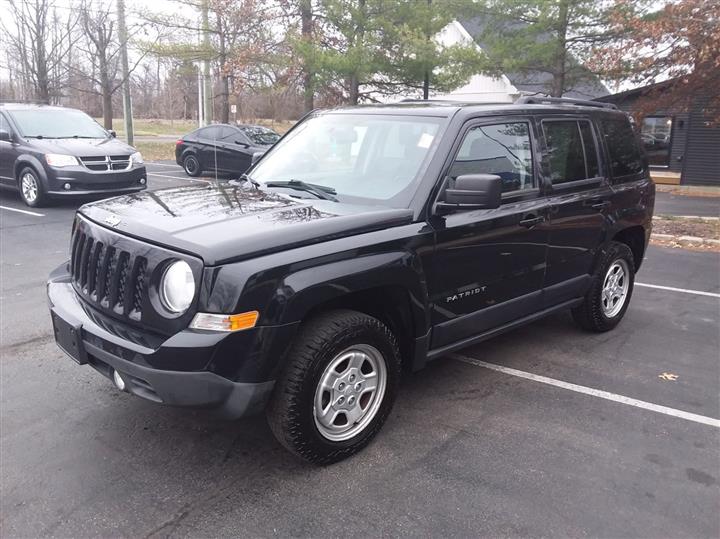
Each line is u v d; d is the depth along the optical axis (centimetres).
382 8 1725
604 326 555
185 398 289
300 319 304
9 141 1168
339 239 325
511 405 415
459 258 385
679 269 839
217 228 312
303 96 1966
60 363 463
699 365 492
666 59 1317
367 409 352
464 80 1770
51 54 2144
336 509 302
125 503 303
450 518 297
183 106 5316
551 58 1798
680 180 1995
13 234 920
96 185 1135
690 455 358
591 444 368
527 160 445
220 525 288
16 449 346
